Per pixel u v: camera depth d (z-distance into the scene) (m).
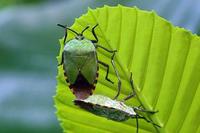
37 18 0.60
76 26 0.45
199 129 0.44
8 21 0.60
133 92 0.44
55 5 0.61
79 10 0.60
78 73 0.44
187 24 0.55
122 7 0.45
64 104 0.44
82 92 0.44
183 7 0.56
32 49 0.59
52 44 0.59
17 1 0.65
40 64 0.58
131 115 0.43
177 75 0.44
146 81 0.44
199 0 0.56
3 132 0.56
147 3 0.57
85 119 0.44
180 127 0.44
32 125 0.56
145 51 0.44
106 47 0.45
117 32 0.45
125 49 0.45
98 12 0.45
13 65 0.58
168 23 0.44
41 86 0.57
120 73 0.45
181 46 0.44
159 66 0.44
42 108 0.56
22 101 0.56
